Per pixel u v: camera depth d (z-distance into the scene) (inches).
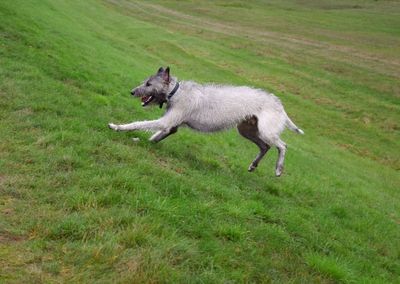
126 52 1197.7
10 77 504.4
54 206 275.7
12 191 282.8
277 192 426.6
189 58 1425.9
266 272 270.1
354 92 1332.4
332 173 658.2
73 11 1545.3
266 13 2605.8
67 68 620.4
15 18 791.7
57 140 367.9
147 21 1995.6
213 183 370.3
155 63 1216.8
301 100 1197.1
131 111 536.4
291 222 352.5
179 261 248.2
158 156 403.5
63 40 823.7
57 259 228.8
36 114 419.8
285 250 303.9
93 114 463.2
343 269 303.0
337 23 2412.6
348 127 1063.0
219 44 1720.0
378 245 408.2
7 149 338.3
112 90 609.9
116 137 408.8
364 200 573.0
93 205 281.4
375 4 3181.6
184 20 2171.5
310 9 2896.2
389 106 1237.7
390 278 348.2
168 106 416.2
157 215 283.3
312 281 279.9
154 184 330.3
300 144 822.5
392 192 714.8
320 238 350.0
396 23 2454.5
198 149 480.7
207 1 2866.6
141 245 249.9
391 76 1505.9
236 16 2444.6
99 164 342.3
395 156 943.0
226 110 412.5
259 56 1617.9
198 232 283.0
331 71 1514.5
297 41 1934.1
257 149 610.5
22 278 208.7
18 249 229.9
